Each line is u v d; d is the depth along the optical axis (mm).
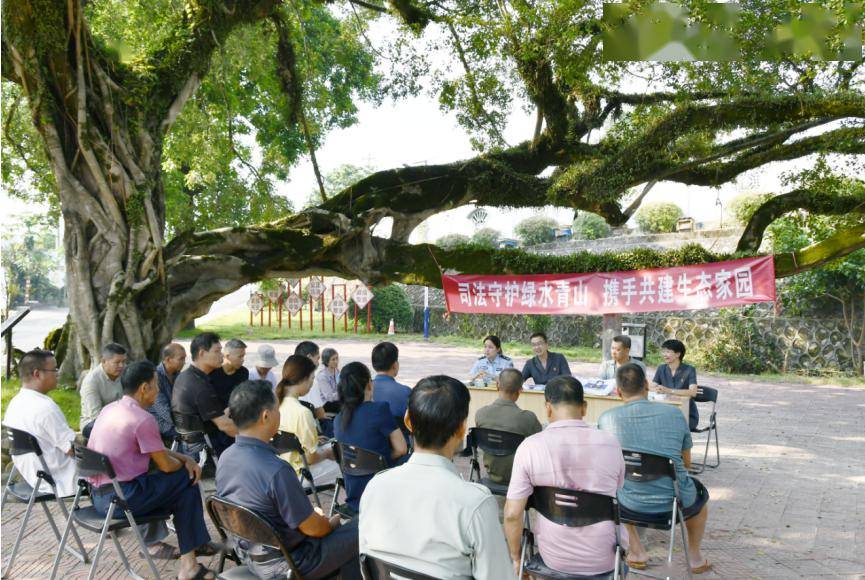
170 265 7738
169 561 4477
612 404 6996
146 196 7461
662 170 8336
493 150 9430
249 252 8477
